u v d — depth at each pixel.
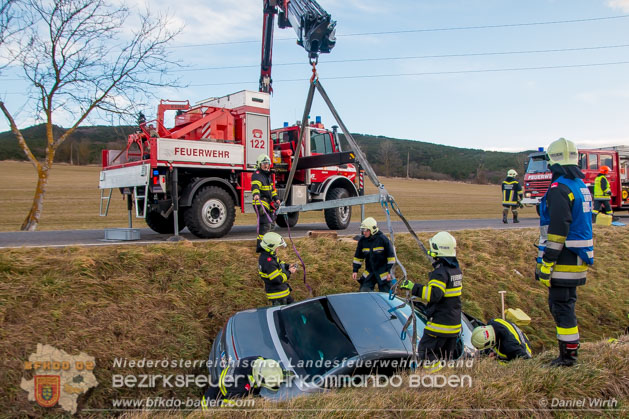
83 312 5.50
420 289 4.12
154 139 8.59
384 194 5.48
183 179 9.48
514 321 6.14
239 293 6.67
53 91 12.93
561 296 3.99
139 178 8.75
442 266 4.19
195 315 6.21
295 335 4.54
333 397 3.45
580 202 3.82
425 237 9.64
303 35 7.35
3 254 6.05
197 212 9.09
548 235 3.83
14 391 4.59
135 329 5.57
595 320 8.57
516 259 9.68
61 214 23.25
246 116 10.04
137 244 7.60
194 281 6.59
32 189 38.94
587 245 3.87
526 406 3.43
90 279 5.96
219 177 9.81
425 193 51.19
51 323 5.22
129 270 6.40
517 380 3.69
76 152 83.00
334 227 12.52
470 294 8.20
